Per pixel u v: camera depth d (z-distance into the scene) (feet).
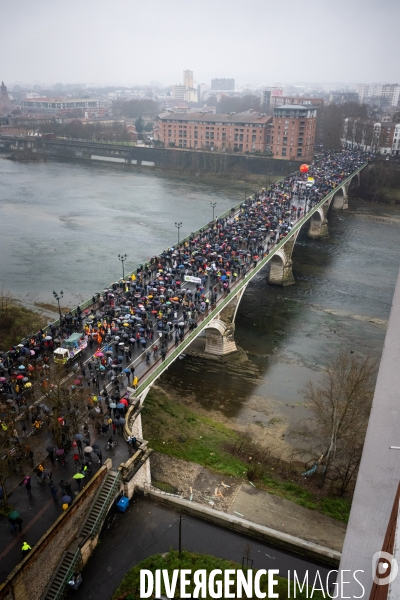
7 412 187.93
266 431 247.29
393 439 63.26
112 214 636.48
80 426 186.60
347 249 536.01
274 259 430.20
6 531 143.54
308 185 533.14
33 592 133.18
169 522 166.50
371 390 240.94
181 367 310.65
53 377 197.88
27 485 155.22
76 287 412.16
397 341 65.36
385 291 432.66
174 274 329.31
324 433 240.53
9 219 603.26
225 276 308.81
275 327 366.84
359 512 63.67
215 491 196.03
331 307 401.70
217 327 303.27
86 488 155.53
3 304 371.35
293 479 208.64
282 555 156.76
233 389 286.66
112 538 158.92
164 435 233.76
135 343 245.45
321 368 310.86
